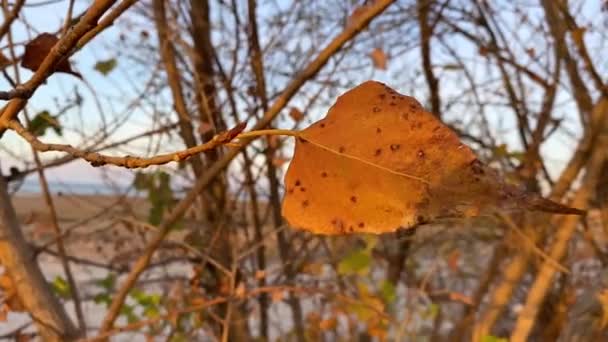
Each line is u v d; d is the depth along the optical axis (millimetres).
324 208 172
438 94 998
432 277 980
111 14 204
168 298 719
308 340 849
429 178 166
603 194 677
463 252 1115
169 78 729
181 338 675
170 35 722
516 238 732
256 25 768
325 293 638
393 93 181
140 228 746
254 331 971
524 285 855
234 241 760
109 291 773
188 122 718
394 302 851
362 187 170
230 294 601
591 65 650
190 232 732
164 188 718
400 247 962
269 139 749
